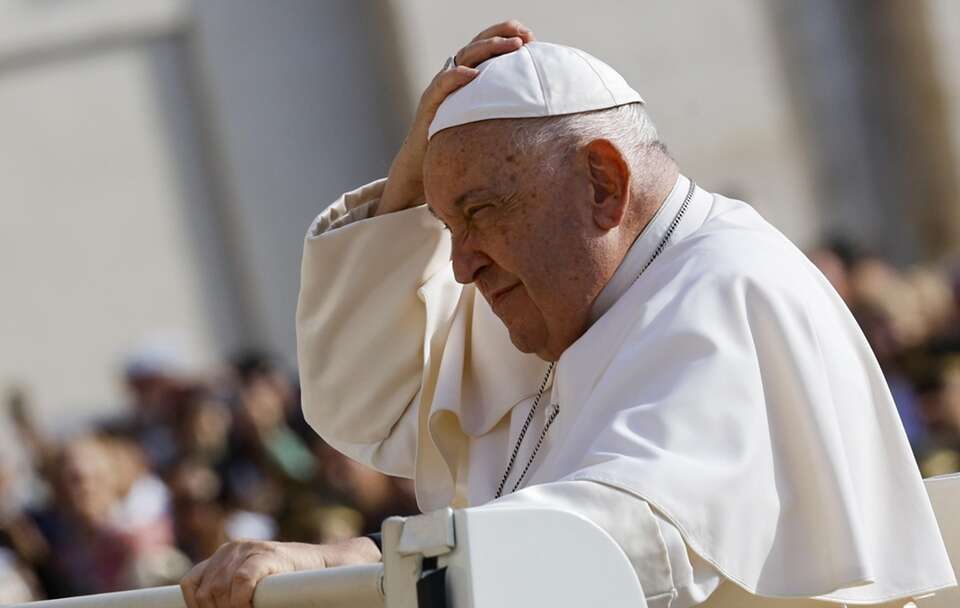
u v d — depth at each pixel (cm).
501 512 677
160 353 3072
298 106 4144
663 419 790
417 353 1109
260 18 4141
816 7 4272
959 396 2348
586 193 914
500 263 920
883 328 2686
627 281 922
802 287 873
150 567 2394
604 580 689
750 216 946
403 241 1082
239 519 2427
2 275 4038
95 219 4100
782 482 814
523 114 909
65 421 4006
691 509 753
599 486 741
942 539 902
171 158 4138
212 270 4144
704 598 760
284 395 2864
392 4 3969
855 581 798
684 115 4153
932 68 4300
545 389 1027
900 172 4312
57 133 4094
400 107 4034
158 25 4125
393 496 2381
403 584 691
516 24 978
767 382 835
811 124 4266
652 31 4128
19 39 4066
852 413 852
